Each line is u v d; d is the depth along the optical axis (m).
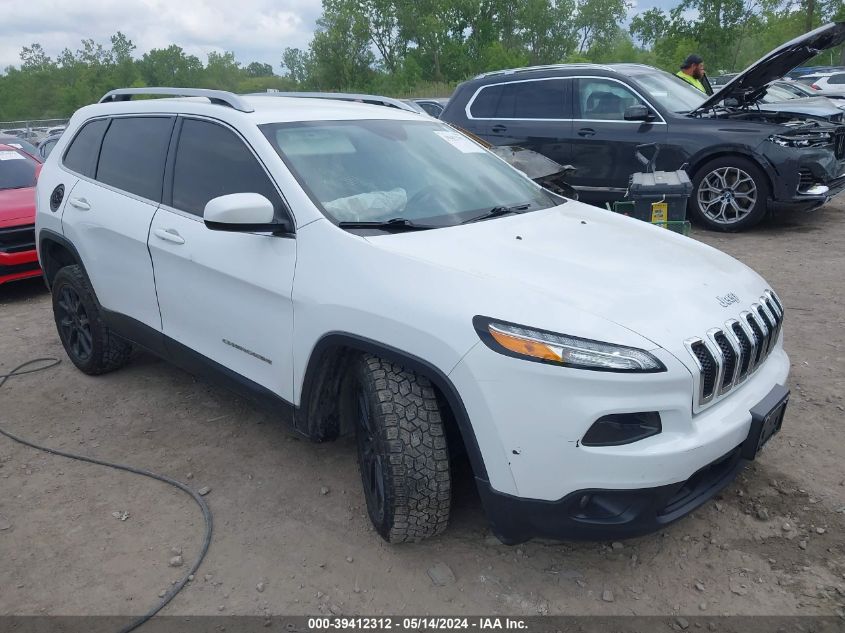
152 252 3.76
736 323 2.68
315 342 2.90
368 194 3.22
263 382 3.29
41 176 4.87
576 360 2.31
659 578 2.73
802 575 2.71
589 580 2.73
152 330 3.97
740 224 8.02
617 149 8.27
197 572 2.85
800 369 4.43
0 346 5.61
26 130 31.70
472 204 3.42
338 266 2.85
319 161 3.30
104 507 3.32
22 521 3.23
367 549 2.95
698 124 7.94
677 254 3.09
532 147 8.77
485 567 2.82
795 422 3.80
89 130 4.58
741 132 7.71
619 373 2.29
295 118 3.52
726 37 33.62
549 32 61.78
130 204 3.97
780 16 36.19
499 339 2.38
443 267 2.65
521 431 2.37
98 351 4.62
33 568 2.90
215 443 3.88
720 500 3.16
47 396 4.57
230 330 3.40
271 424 4.08
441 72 58.75
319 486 3.43
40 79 77.88
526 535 2.55
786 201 7.65
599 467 2.32
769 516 3.04
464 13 58.34
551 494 2.38
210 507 3.29
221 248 3.33
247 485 3.46
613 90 8.34
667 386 2.35
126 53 80.50
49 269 4.93
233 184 3.40
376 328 2.65
